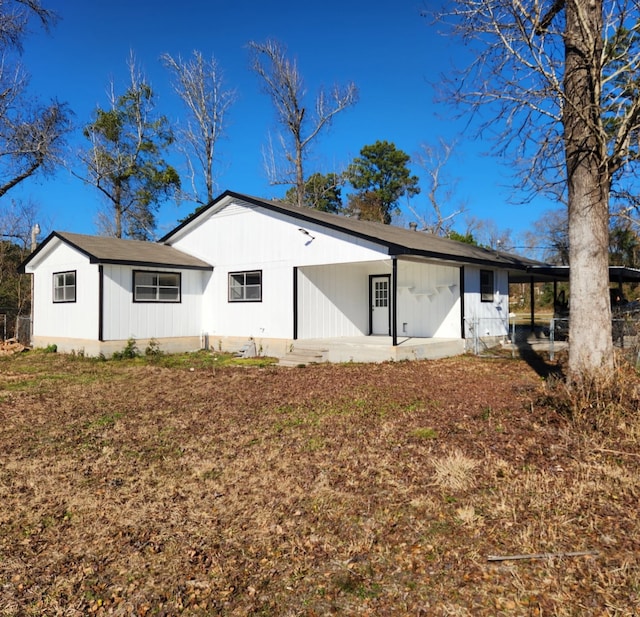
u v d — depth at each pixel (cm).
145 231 3123
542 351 1392
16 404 812
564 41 694
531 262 1808
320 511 394
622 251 2417
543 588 285
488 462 479
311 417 698
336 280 1523
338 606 280
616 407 557
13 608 284
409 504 399
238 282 1521
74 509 409
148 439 606
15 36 1889
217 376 1094
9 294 2358
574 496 396
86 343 1413
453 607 273
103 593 298
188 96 2902
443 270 1469
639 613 259
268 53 2828
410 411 712
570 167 691
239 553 338
